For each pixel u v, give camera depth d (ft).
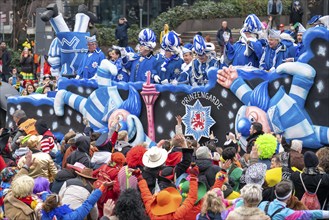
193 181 44.09
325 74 64.34
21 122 65.82
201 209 43.06
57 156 60.39
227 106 68.28
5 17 146.41
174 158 47.44
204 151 48.16
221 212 42.14
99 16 143.23
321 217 42.29
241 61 70.95
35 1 142.92
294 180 46.65
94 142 56.08
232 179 48.75
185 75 72.02
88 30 84.64
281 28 92.79
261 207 42.70
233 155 49.21
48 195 44.29
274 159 47.98
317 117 64.80
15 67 122.42
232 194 45.75
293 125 64.85
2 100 84.94
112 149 54.29
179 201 44.09
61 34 80.43
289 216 42.16
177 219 43.50
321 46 64.39
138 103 72.43
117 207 41.29
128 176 47.11
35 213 44.42
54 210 43.21
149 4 143.02
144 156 47.21
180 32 127.95
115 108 73.20
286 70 65.05
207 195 42.32
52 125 77.97
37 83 100.89
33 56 106.83
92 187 47.03
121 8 143.23
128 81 75.82
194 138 69.77
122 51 75.77
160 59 73.72
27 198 44.75
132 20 143.43
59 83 76.84
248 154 54.08
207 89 69.21
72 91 76.48
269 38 69.15
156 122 71.82
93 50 79.30
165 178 45.98
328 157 47.98
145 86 71.61
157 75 73.41
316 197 46.42
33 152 53.52
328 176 46.32
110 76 73.87
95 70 78.74
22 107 79.46
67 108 76.89
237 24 130.31
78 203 45.88
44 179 47.39
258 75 66.74
